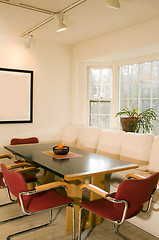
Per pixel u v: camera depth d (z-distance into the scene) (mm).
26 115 4562
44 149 3352
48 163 2588
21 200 2102
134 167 2555
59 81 4945
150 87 4188
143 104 4316
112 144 3756
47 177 3693
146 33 3578
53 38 4508
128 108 4555
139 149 3350
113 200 1941
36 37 4465
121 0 2812
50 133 4891
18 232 2473
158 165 3066
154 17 3406
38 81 4684
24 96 4520
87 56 4660
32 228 2502
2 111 4309
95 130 4176
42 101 4758
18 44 4410
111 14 3279
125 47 3910
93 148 4086
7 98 4344
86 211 2977
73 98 5070
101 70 4922
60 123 5012
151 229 2598
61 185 2242
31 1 2883
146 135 3357
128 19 3479
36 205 2207
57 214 2990
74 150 3369
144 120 4023
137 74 4395
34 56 4605
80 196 2609
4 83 4301
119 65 4688
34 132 4695
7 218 2852
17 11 3160
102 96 4934
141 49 3793
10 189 2252
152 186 2051
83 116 5059
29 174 3262
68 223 2547
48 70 4789
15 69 4375
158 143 3164
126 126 3998
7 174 2160
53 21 3545
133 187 1894
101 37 4336
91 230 2643
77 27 3824
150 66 4180
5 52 4281
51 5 2994
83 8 3064
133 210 2107
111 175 3213
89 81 5008
